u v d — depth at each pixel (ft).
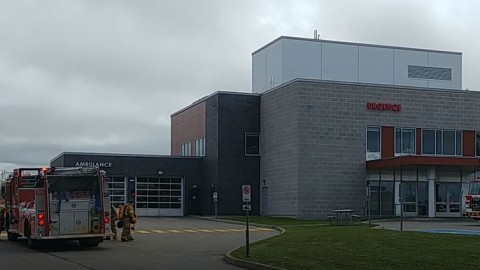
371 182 149.07
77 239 77.77
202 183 175.83
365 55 187.32
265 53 190.80
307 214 143.95
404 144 152.56
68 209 75.61
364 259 53.21
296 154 145.48
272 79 184.85
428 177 147.23
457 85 196.44
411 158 135.74
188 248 75.92
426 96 154.81
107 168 168.86
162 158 173.99
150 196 172.96
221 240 88.69
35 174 81.15
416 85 191.83
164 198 174.09
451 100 156.66
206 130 175.01
